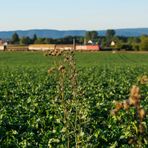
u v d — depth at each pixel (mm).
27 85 33688
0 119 17984
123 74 46812
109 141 14422
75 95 11711
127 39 197000
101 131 14844
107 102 22797
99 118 18000
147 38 156500
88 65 74000
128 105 4223
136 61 95562
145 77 5090
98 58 108375
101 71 53625
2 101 24438
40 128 16953
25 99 25750
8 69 61438
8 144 14188
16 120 17859
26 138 15070
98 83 34750
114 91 28703
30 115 19188
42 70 57312
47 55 10789
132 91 4211
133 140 4539
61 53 10672
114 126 15953
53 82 35531
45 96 25922
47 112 19578
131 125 14922
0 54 130250
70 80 10922
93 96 25859
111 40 184875
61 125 15688
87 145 12281
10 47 164000
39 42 196750
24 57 114000
